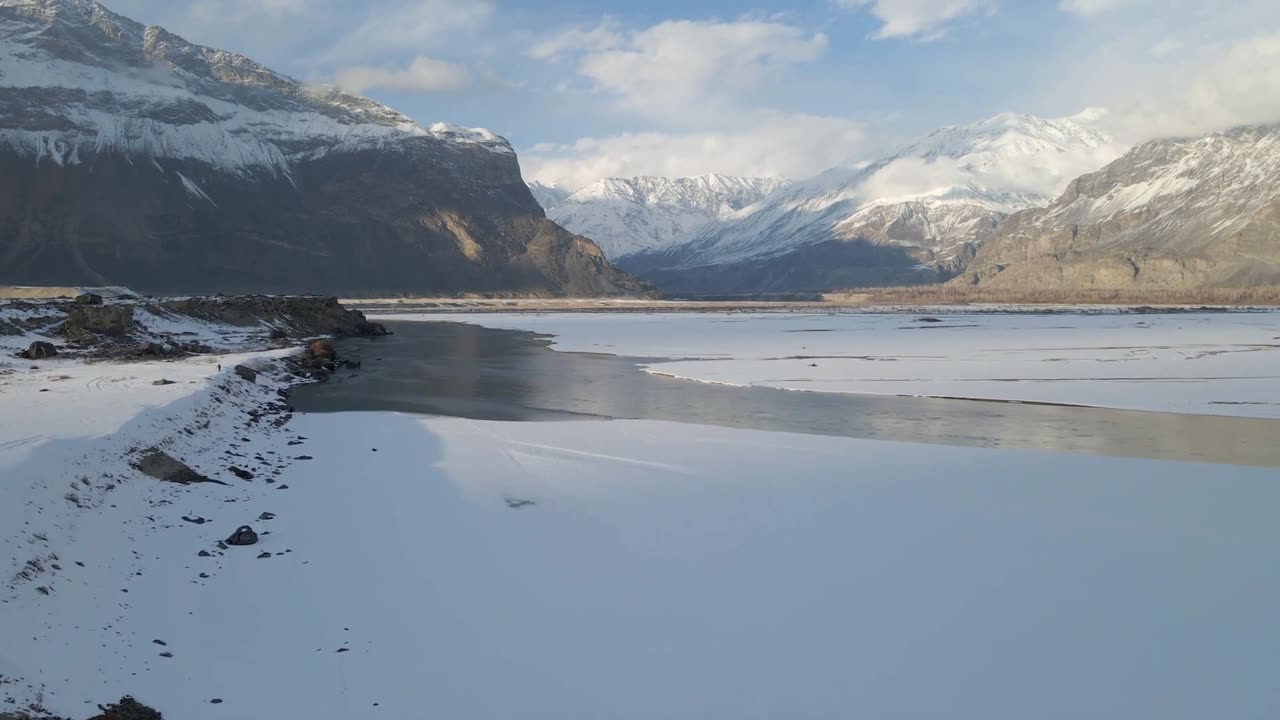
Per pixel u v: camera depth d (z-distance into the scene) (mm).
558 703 11797
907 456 27281
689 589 15734
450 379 51250
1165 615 14445
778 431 32344
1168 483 23516
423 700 11844
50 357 46250
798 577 16297
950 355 67375
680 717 11430
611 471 25062
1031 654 13109
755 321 130500
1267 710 11477
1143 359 62562
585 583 16031
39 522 15328
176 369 39750
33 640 12125
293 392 44250
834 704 11734
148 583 15172
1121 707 11609
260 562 16781
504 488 22984
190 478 22000
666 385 48312
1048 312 166500
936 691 12055
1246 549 17703
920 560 17172
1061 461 26500
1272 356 64188
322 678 12391
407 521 19828
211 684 12133
